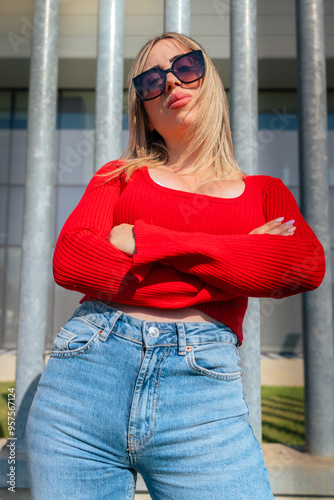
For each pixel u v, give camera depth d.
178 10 1.65
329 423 1.77
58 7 1.77
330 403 1.80
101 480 0.91
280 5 7.94
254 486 0.87
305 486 1.52
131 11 6.43
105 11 1.67
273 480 1.52
